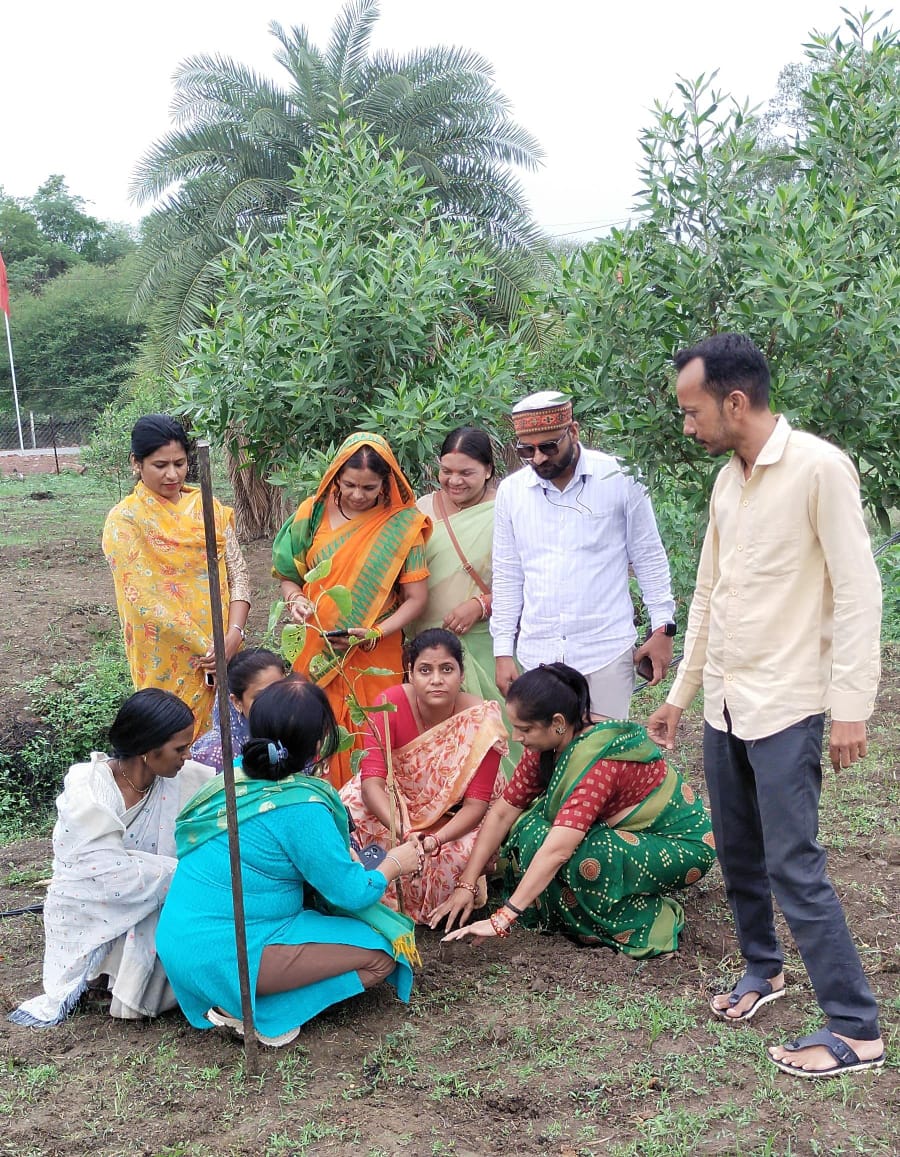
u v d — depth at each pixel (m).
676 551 7.14
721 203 4.60
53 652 8.41
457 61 14.80
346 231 6.32
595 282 4.50
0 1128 3.10
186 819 3.59
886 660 7.91
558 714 3.88
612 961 3.93
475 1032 3.51
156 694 3.68
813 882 3.12
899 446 4.47
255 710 3.53
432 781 4.15
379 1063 3.35
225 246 14.04
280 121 14.27
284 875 3.50
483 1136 2.99
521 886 3.79
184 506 5.04
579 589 4.33
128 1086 3.28
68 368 46.31
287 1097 3.19
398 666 4.66
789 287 4.19
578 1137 2.97
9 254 57.91
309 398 5.66
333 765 4.72
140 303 14.71
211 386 5.83
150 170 14.45
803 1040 3.22
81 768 3.78
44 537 14.73
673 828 4.07
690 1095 3.13
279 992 3.47
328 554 4.62
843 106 4.82
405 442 5.45
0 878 4.89
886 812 5.30
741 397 3.05
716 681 3.32
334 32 14.78
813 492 3.02
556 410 4.14
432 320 5.98
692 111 4.66
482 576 4.83
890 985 3.66
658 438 4.46
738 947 4.01
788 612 3.12
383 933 3.59
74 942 3.68
